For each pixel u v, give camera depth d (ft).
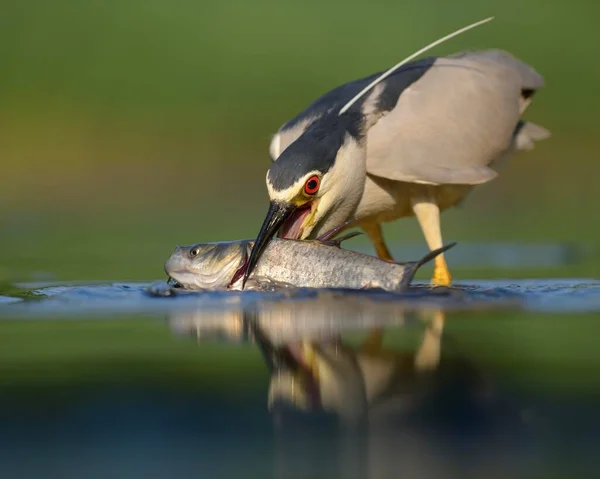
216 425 22.53
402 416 22.97
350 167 39.70
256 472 19.77
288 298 36.81
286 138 42.01
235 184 86.99
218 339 30.99
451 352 28.89
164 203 80.38
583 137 93.56
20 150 89.86
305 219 39.29
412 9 103.35
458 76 43.91
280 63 99.09
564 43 100.07
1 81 96.37
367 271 36.63
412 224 72.74
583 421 22.49
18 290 41.83
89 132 92.38
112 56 99.35
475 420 22.59
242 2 105.19
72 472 19.85
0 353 29.53
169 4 104.83
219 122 94.12
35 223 71.51
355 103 41.63
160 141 91.97
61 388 25.48
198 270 37.96
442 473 19.58
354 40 100.07
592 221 71.72
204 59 99.81
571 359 28.02
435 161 41.63
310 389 25.13
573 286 42.22
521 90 46.39
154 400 24.31
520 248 60.03
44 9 102.78
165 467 20.06
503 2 103.96
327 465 20.07
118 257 55.11
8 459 20.57
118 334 32.14
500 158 46.06
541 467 19.79
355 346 29.60
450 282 42.93
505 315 34.96
